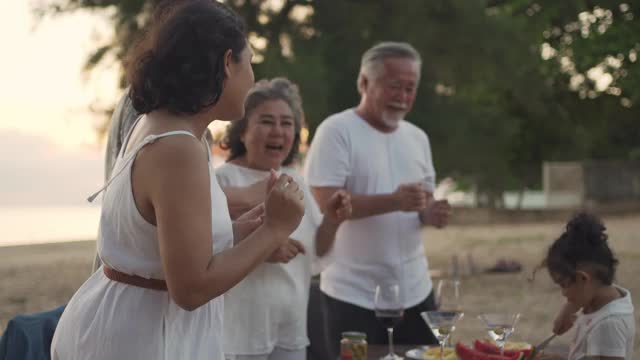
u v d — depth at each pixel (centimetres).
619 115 3000
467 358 302
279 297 319
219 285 183
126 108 263
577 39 2431
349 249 396
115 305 190
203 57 186
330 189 396
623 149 3406
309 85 1588
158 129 188
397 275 395
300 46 1717
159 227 180
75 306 197
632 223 2178
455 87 2005
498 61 1875
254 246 189
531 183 3177
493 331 295
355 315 392
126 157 188
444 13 1817
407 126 428
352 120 407
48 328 259
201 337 197
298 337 328
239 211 320
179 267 178
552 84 2495
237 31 192
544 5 2431
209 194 184
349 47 1767
